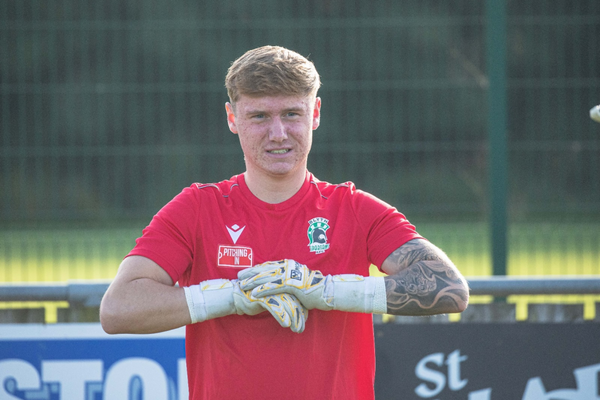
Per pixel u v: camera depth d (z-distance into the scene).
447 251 31.30
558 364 11.42
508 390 11.42
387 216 7.32
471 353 11.43
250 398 6.88
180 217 7.15
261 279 6.59
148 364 11.16
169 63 43.66
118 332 6.79
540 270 29.09
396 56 46.41
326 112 41.12
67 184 39.12
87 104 45.19
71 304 11.41
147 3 45.66
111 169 40.19
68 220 30.92
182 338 11.18
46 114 43.97
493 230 15.80
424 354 11.44
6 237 25.70
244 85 6.84
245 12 47.28
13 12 40.41
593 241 30.09
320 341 7.00
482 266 29.62
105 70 44.41
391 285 6.83
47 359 11.16
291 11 40.22
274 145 6.92
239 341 6.94
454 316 11.48
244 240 7.12
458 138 43.78
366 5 47.97
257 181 7.21
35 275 29.58
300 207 7.23
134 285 6.82
